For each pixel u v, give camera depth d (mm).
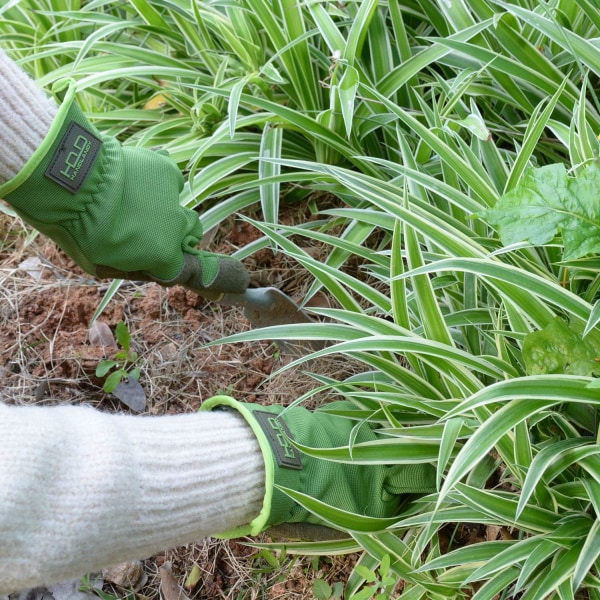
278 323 1243
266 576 1260
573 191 858
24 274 1660
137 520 733
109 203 967
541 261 1167
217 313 1534
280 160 1266
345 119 1202
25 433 644
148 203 1015
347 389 1272
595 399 890
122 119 1648
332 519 981
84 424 722
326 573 1231
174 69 1538
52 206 944
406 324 1120
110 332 1542
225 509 877
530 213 870
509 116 1511
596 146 1158
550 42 1437
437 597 1054
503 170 1265
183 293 1553
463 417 1025
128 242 1003
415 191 1292
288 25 1414
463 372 1063
